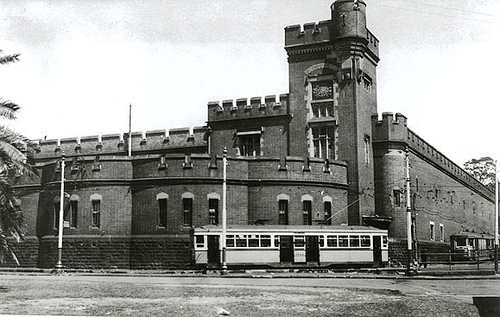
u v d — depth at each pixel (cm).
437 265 5953
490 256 6906
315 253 4456
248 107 5722
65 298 2427
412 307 2206
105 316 1964
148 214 4747
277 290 2788
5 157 2902
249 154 5722
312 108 5547
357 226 4681
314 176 4981
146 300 2367
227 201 4744
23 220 3066
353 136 5344
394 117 5656
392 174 5566
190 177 4694
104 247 4791
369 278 3725
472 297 2508
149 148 6131
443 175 7181
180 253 4603
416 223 5884
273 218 4816
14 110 2972
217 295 2555
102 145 6325
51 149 6538
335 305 2238
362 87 5519
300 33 5606
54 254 4953
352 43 5384
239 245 4259
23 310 2075
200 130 5984
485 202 9781
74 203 4931
